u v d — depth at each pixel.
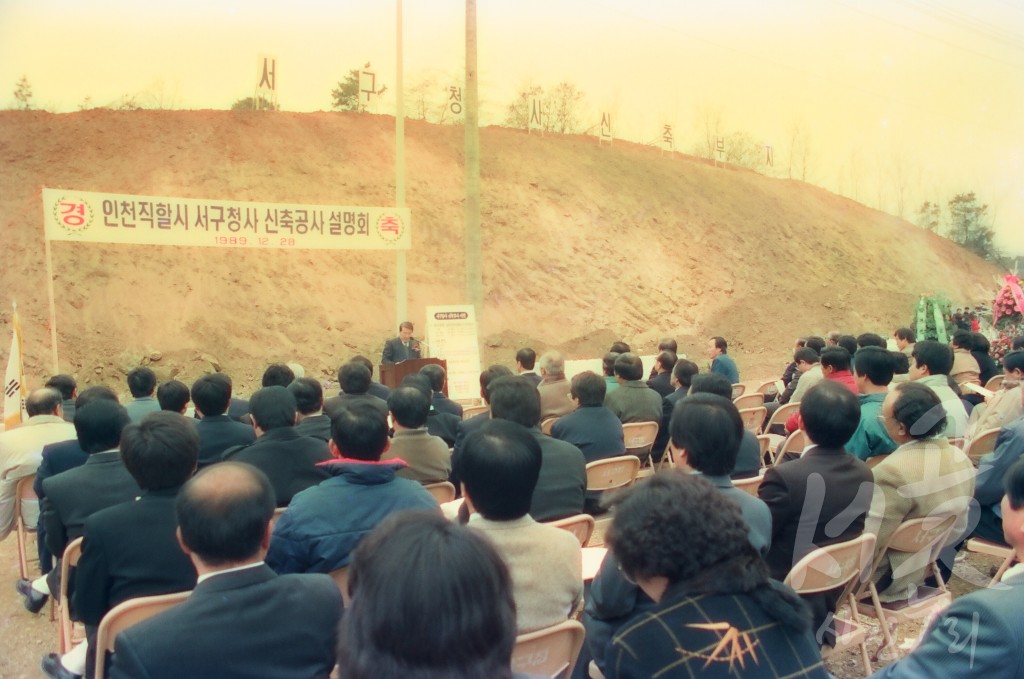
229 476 1.64
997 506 3.35
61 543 2.85
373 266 13.66
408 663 0.96
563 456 3.21
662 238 17.86
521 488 2.06
